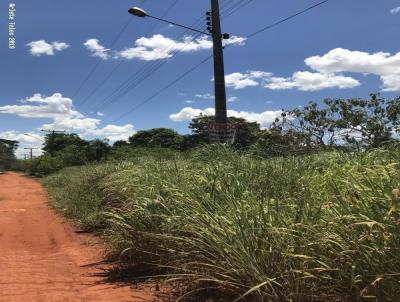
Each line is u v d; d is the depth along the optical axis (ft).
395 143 23.73
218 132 59.36
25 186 124.47
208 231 18.62
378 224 12.53
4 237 41.63
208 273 18.88
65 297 21.49
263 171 25.09
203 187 23.99
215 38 61.52
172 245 22.81
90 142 188.24
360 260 13.41
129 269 26.37
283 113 56.95
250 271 16.07
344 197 15.23
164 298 20.44
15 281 24.68
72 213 51.78
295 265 15.24
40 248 36.35
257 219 17.40
